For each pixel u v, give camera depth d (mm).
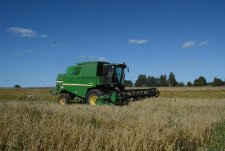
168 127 9500
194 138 9188
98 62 21703
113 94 19719
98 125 10422
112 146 7211
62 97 22344
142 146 7426
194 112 15727
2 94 39000
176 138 8312
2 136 7141
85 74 21859
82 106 15633
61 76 23219
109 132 8391
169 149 7488
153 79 138875
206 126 10336
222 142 8516
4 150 6637
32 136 7012
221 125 10539
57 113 11703
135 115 12211
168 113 14250
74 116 11398
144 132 8211
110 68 21656
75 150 6625
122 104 19719
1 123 8438
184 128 9508
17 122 8523
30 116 10227
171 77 136250
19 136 7199
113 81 21750
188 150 8242
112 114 12117
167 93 48438
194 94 44281
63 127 8148
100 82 21328
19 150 6562
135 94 21375
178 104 20000
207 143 8938
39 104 14203
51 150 6633
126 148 7098
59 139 7156
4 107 12422
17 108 12445
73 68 22516
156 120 10305
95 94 20953
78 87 22031
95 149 6746
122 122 10555
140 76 140375
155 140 7766
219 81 115312
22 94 39312
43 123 8625
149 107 18094
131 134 7965
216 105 20156
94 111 13039
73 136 7375
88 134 7660
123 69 22578
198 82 127750
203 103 20891
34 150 6543
